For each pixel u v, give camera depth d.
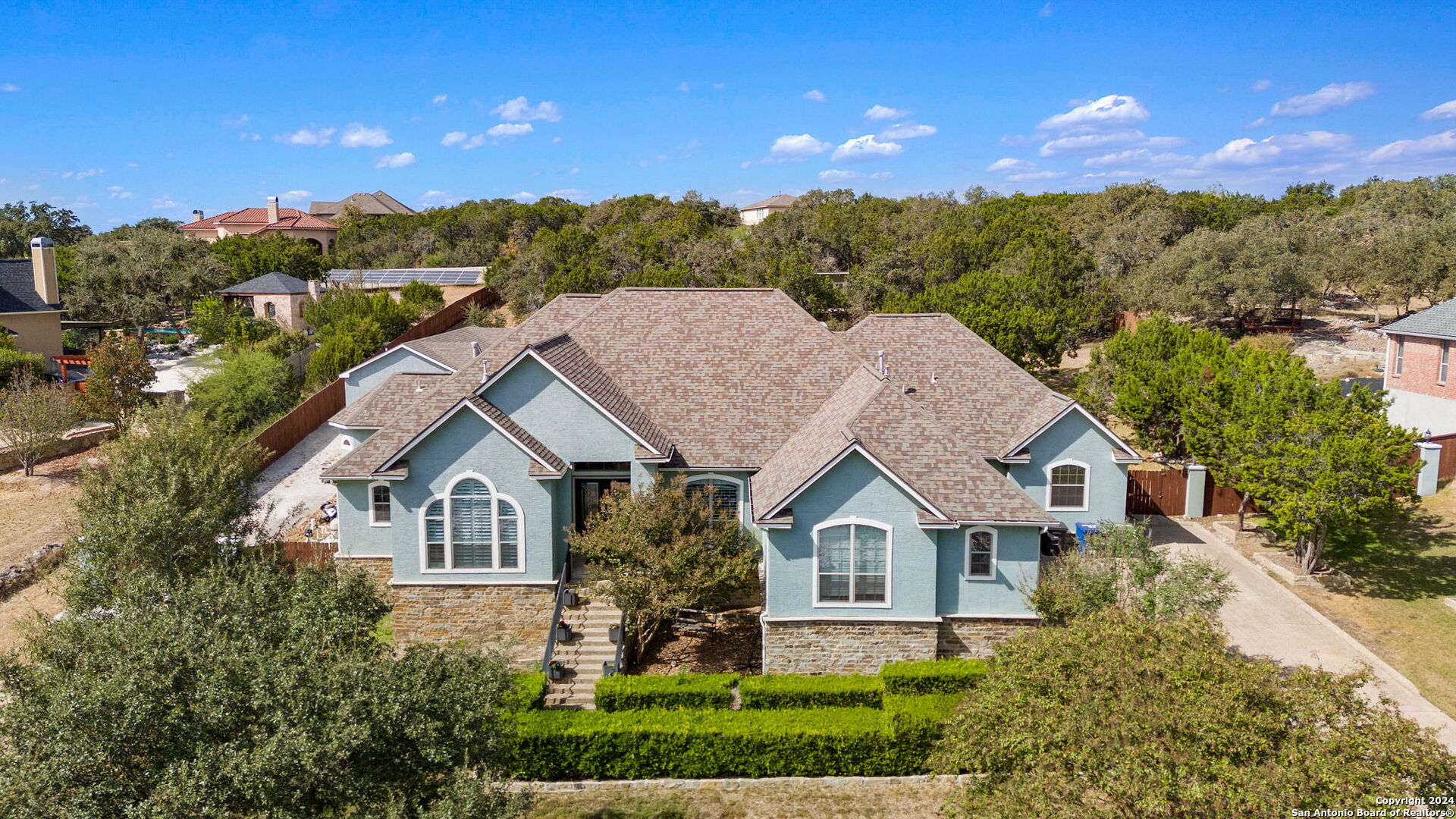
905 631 22.09
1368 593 26.27
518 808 12.95
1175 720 11.89
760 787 18.58
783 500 21.39
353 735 11.12
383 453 25.56
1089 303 63.59
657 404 28.09
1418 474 32.19
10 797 10.14
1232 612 25.33
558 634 23.73
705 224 122.06
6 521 33.62
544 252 87.38
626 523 22.50
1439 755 11.47
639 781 18.88
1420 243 60.06
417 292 83.25
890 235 94.31
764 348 29.98
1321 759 11.24
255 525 25.14
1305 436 25.95
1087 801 12.11
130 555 21.00
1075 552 21.92
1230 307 62.28
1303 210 92.69
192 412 25.50
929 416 23.84
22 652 14.06
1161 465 38.16
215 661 11.52
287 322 77.06
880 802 17.95
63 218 139.38
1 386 47.34
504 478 23.81
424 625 24.61
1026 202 116.50
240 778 10.32
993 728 14.41
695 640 24.72
